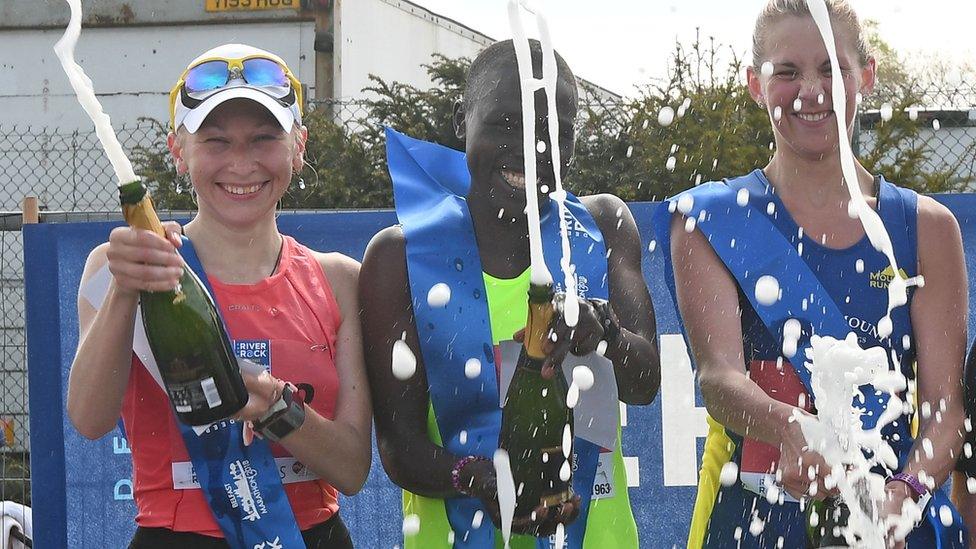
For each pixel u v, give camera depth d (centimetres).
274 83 251
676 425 378
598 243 258
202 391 215
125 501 378
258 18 1302
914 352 267
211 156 247
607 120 686
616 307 256
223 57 250
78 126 1305
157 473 241
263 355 244
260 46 1303
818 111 258
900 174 677
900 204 265
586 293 250
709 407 259
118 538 378
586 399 232
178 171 260
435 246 254
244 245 252
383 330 255
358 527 370
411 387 252
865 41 268
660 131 667
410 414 251
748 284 261
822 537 238
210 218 252
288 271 254
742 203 267
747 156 656
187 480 240
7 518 443
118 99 1309
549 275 205
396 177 270
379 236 263
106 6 1308
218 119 247
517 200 253
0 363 629
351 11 1331
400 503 369
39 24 1316
